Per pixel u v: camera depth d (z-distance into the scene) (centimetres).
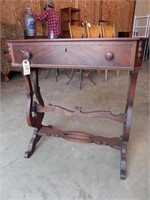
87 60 94
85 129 172
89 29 296
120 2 641
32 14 382
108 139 130
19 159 132
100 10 594
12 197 102
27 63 104
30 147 137
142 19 645
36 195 104
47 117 194
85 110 212
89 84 311
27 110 127
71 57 96
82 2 527
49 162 129
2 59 308
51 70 413
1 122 183
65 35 477
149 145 147
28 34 383
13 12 371
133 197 102
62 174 118
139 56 91
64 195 103
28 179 114
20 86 299
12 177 116
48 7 387
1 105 223
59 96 255
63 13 472
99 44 89
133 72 99
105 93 267
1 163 127
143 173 119
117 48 88
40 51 100
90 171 121
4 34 309
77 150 142
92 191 106
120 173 117
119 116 121
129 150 141
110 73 391
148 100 241
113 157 134
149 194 104
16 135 161
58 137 146
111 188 108
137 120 188
